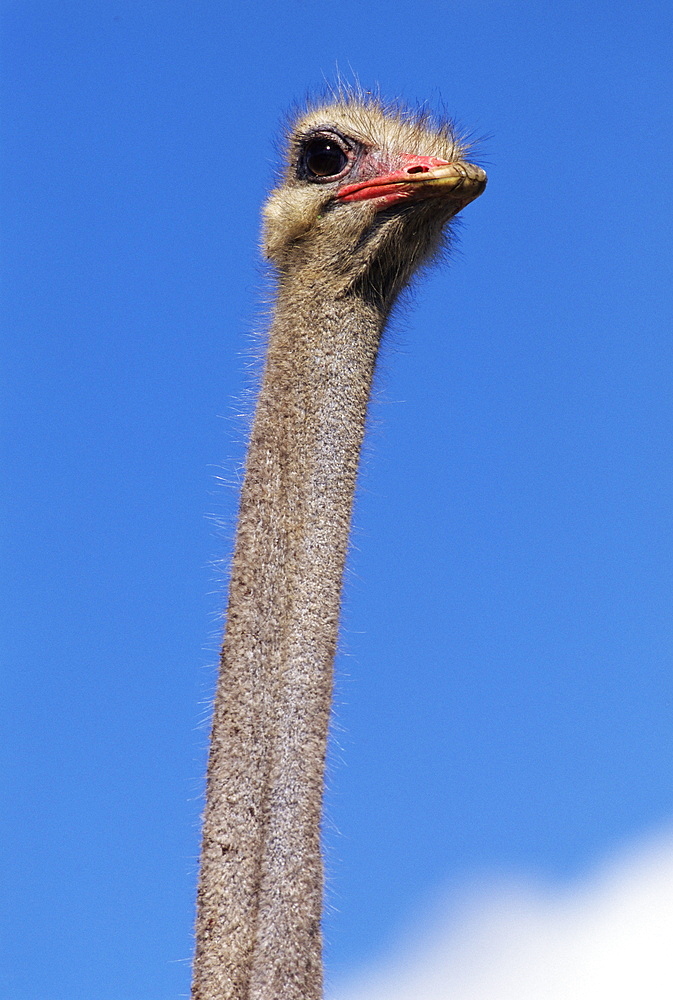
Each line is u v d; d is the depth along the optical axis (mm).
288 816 10312
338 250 12469
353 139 12742
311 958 9977
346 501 11656
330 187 12609
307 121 12938
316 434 11852
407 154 12703
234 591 11000
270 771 10477
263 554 11188
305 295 12398
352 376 12203
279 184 13031
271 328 12398
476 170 12680
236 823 10258
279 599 11062
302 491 11586
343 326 12328
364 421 12156
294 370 12102
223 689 10641
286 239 12586
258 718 10570
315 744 10617
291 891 10102
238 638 10805
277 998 9844
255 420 11836
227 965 9945
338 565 11375
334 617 11172
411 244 12648
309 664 10859
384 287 12609
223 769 10406
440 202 12648
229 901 10070
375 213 12508
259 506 11359
